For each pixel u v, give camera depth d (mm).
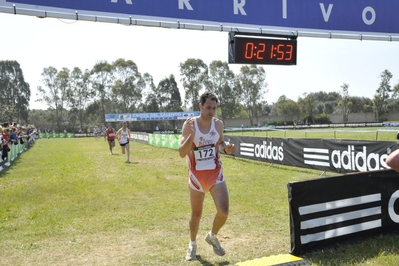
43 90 76312
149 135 29125
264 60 8359
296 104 83125
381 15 9461
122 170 11992
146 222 5398
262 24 8305
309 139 9617
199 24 7707
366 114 76375
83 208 6426
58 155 19625
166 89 76375
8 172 12219
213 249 3777
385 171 4324
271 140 11500
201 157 3562
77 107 77625
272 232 4746
